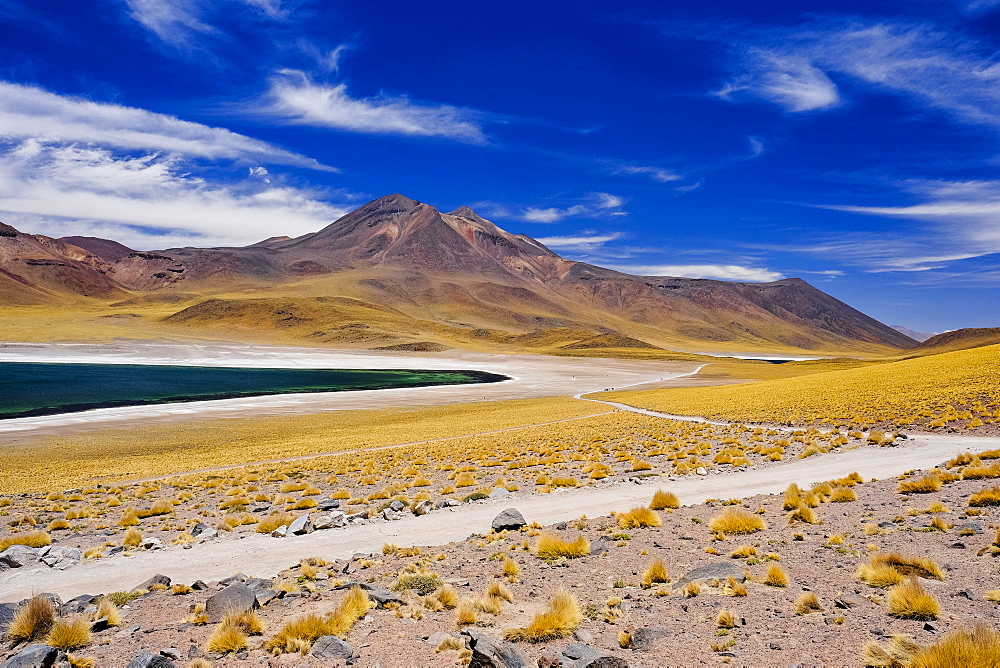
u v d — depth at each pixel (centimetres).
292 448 4616
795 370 18588
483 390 12331
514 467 2884
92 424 6756
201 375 14738
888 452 2658
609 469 2523
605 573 1076
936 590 846
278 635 801
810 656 668
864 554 1061
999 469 1656
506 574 1109
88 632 839
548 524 1606
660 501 1697
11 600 1147
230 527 1800
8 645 835
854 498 1576
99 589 1209
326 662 734
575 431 4672
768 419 4503
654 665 673
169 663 718
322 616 866
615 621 830
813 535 1222
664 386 12712
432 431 5541
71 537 1814
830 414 4262
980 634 615
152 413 7881
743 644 714
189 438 5712
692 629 774
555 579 1063
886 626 735
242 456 4256
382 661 728
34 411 7869
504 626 835
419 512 1898
